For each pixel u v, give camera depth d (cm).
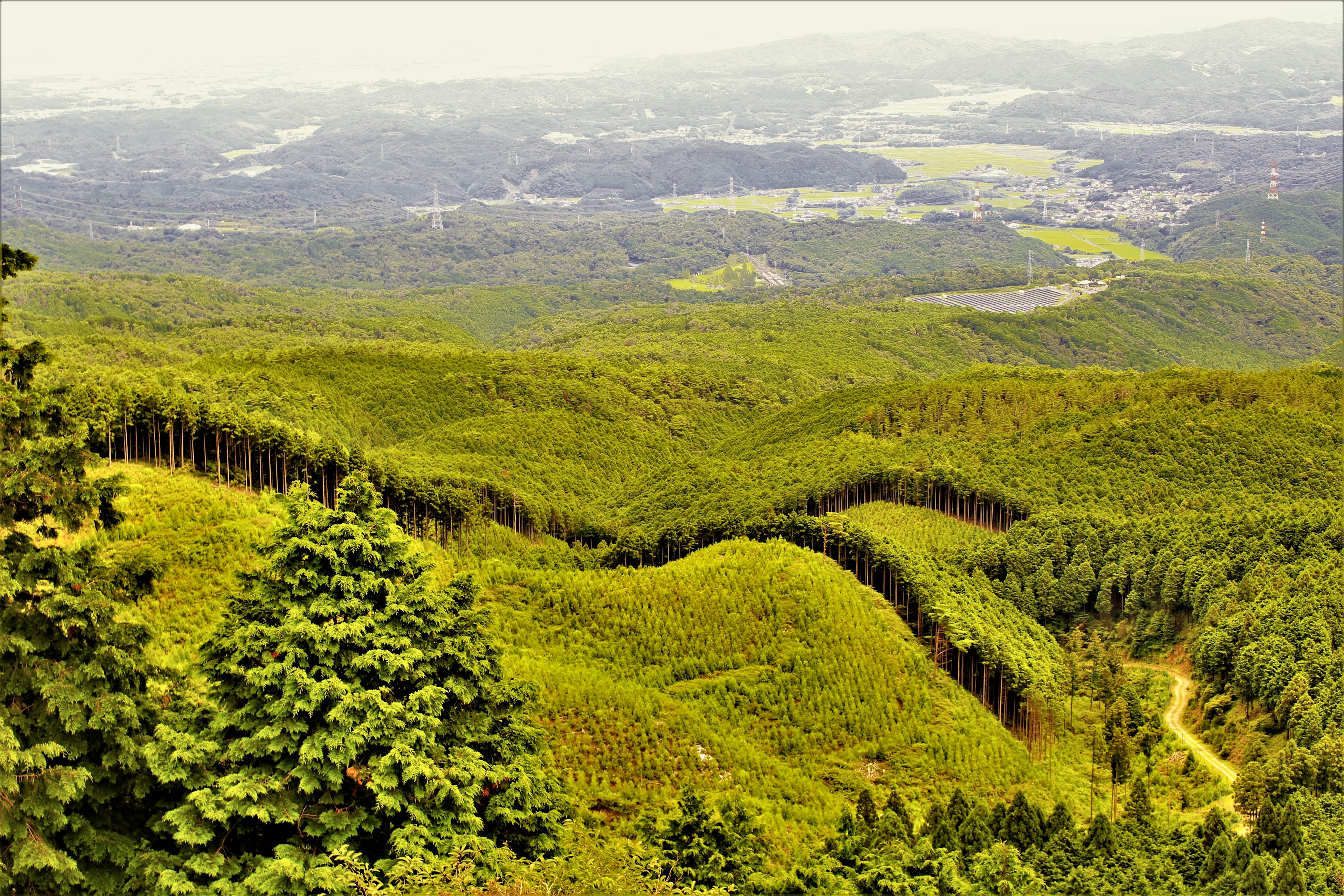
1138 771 11781
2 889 4712
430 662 6494
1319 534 15700
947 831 8856
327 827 5662
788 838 9088
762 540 15900
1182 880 8356
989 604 15800
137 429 15638
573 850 6806
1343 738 10488
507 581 14138
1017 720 12788
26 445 5188
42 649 5075
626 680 11806
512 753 6762
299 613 6122
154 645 9912
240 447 16138
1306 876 8244
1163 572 16175
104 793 5209
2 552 5128
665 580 13512
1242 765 11988
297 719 5756
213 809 5309
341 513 6538
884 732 11419
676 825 7675
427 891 5353
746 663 12338
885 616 13675
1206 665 14088
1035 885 8219
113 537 11944
